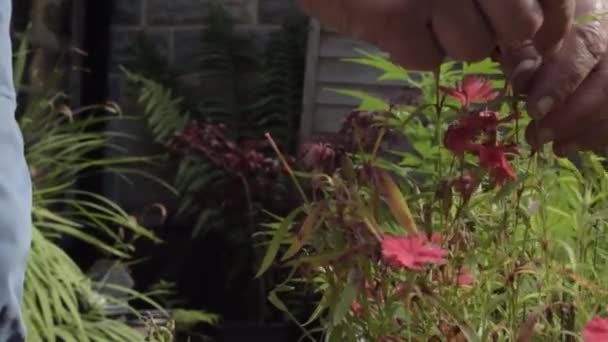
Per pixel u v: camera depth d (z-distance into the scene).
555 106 0.83
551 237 1.17
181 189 3.53
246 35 3.94
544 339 0.99
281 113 3.86
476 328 0.99
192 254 3.66
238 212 3.42
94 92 3.74
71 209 3.27
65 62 3.41
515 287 1.00
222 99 3.87
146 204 3.83
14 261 0.60
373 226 0.92
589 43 0.80
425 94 1.53
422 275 0.94
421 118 1.69
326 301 0.94
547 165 1.12
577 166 1.43
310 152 1.11
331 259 0.92
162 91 3.76
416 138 1.43
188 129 3.41
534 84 0.82
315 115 3.58
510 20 0.72
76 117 3.63
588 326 0.89
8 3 0.68
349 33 0.82
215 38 3.91
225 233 3.47
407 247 0.89
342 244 0.92
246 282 3.52
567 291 1.03
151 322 2.24
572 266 1.09
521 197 1.10
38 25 3.11
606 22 0.82
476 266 1.00
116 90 3.97
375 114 1.26
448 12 0.74
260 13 4.00
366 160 1.01
